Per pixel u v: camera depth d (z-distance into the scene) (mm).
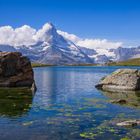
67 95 73250
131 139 31547
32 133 34219
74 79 148875
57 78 156875
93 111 48531
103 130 35438
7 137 32531
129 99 64500
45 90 86438
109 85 90188
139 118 42750
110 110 49562
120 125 37781
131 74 85688
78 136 33000
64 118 42531
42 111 48188
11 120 40906
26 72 89188
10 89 80688
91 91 83562
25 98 64250
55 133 34250
